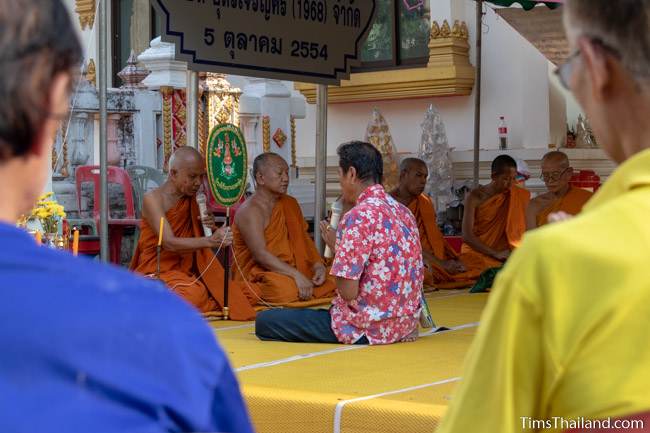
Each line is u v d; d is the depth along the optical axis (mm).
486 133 13023
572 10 1576
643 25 1488
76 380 1107
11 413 1079
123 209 10227
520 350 1480
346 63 9328
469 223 9812
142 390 1129
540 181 12391
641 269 1405
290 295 7711
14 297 1126
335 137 14094
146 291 1198
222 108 11320
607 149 1598
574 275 1434
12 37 1198
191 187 7363
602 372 1408
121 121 10930
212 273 7398
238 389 1280
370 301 5730
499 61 12914
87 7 15094
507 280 1494
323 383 4535
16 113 1206
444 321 6918
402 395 4227
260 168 7980
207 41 8156
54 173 10453
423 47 13406
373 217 5645
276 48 8711
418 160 9266
